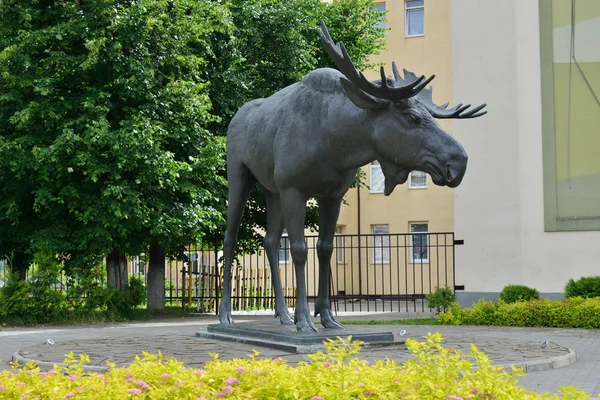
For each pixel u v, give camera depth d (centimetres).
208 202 2028
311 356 543
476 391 463
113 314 1903
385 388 474
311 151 881
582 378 793
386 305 2712
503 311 1495
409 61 3169
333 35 2533
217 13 2070
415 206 3158
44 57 1914
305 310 905
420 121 813
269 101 995
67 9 1886
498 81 1836
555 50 1788
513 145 1808
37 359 873
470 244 1838
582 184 1750
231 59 2158
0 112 1922
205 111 1973
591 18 1769
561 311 1440
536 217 1778
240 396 488
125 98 1911
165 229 1870
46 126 1870
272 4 2258
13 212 1912
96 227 1852
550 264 1761
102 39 1817
